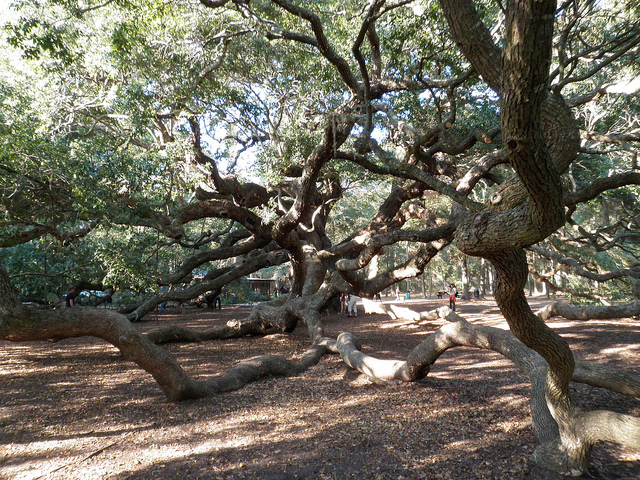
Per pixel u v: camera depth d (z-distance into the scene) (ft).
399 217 69.31
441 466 15.72
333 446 17.63
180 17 39.63
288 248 48.34
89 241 68.64
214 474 15.16
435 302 111.55
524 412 21.43
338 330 55.36
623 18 31.83
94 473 15.16
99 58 37.27
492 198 11.26
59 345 45.70
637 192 53.16
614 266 69.36
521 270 11.18
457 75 26.53
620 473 15.14
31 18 30.96
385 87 42.93
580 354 34.35
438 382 27.78
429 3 27.99
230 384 26.81
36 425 20.13
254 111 48.42
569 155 12.69
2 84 31.48
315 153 35.78
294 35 28.27
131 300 74.49
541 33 5.76
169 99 39.17
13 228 41.45
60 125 33.63
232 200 61.16
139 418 21.27
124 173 33.01
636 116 42.09
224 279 73.26
